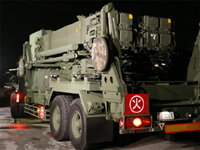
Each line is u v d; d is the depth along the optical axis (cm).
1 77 2031
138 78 584
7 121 909
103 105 511
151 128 467
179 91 531
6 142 607
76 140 536
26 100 923
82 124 509
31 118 973
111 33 491
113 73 467
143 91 493
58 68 802
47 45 830
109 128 512
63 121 589
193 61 599
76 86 556
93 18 568
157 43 563
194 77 589
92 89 509
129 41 516
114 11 498
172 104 500
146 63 585
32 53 951
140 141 615
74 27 680
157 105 487
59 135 600
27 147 564
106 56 463
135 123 453
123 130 444
